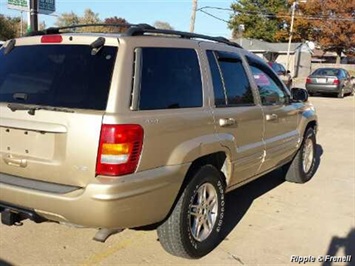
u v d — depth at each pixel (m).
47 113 3.45
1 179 3.67
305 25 55.56
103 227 3.37
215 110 4.28
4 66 4.01
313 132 7.05
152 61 3.72
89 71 3.52
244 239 4.66
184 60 4.08
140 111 3.49
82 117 3.33
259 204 5.78
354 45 53.41
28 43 3.97
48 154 3.48
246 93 4.96
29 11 9.53
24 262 3.95
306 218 5.33
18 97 3.73
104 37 3.60
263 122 5.19
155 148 3.53
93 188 3.27
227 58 4.74
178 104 3.87
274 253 4.36
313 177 7.23
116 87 3.39
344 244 4.62
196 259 4.15
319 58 69.50
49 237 4.47
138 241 4.47
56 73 3.66
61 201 3.33
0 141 3.74
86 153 3.31
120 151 3.29
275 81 5.82
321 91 23.06
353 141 10.69
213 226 4.32
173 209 3.86
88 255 4.13
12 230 4.60
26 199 3.48
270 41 62.72
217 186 4.33
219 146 4.25
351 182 6.99
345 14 51.91
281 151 5.79
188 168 3.83
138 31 3.74
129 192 3.34
